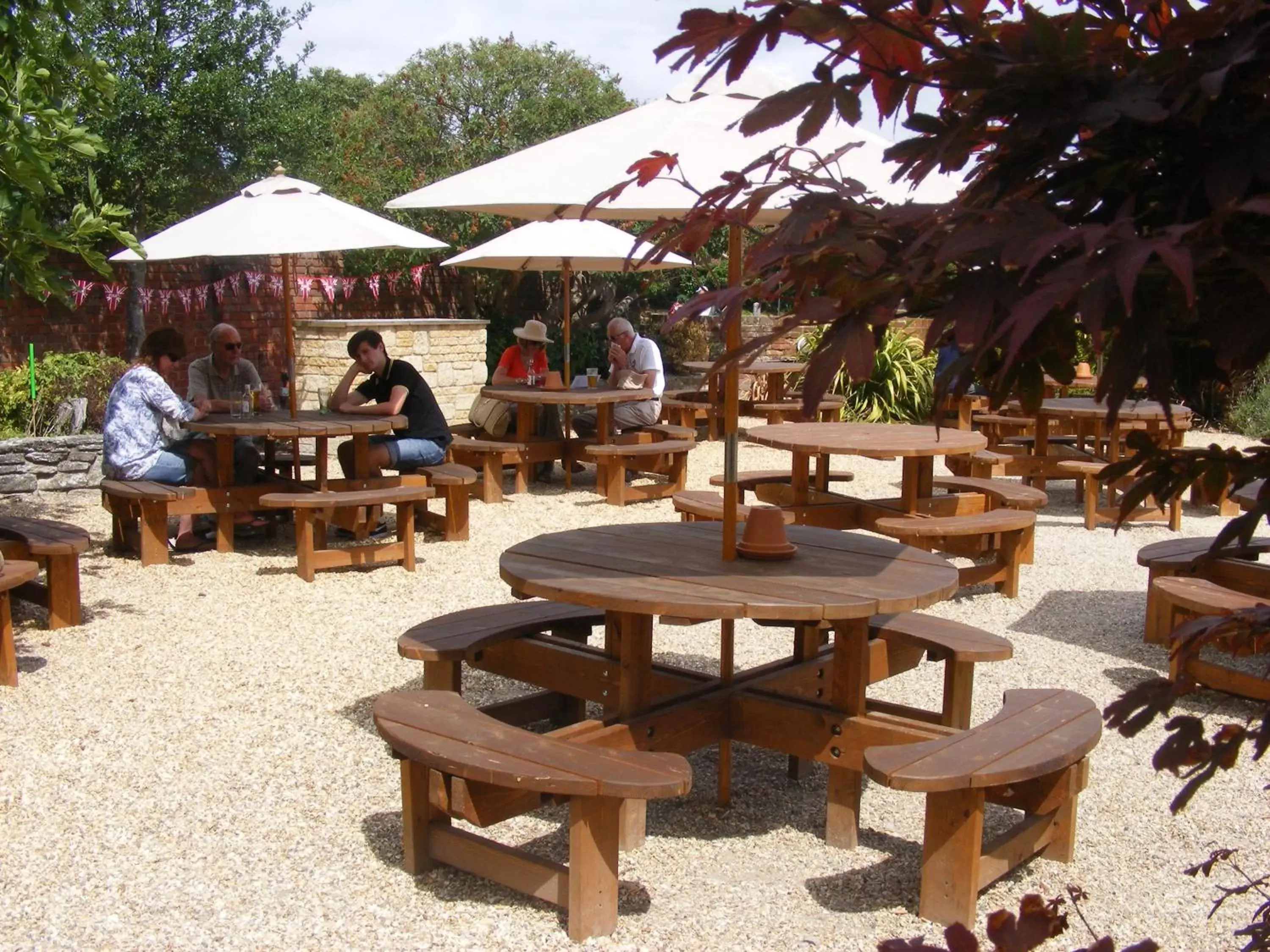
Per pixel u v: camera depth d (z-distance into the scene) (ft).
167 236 27.68
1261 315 3.71
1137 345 3.60
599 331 70.79
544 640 14.61
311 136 51.60
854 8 4.29
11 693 17.12
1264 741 4.78
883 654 14.40
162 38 45.88
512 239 37.22
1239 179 3.62
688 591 11.32
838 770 12.67
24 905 11.16
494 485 34.17
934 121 4.40
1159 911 11.32
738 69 4.46
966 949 4.59
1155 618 20.51
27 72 17.81
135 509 26.81
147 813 13.25
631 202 12.27
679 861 12.44
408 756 11.02
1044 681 18.48
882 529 23.49
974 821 10.59
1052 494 37.29
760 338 4.39
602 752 10.87
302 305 56.70
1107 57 4.19
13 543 20.08
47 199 20.97
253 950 10.39
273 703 16.96
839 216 4.47
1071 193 4.11
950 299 4.12
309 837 12.72
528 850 12.70
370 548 25.22
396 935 10.68
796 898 11.55
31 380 36.78
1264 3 3.64
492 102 67.15
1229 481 5.08
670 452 34.22
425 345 50.62
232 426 25.99
